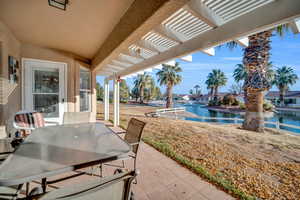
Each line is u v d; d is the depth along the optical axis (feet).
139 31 5.70
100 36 9.02
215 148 11.45
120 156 3.94
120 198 2.41
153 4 4.58
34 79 10.84
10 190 3.59
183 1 4.04
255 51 19.42
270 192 6.03
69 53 12.25
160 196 5.43
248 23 5.41
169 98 52.70
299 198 5.70
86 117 9.38
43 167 3.21
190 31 7.83
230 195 5.63
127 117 30.60
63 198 1.86
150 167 7.68
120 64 15.39
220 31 6.38
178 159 8.52
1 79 7.12
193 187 6.05
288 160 9.48
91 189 2.01
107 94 24.93
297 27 6.04
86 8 6.12
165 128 19.21
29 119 7.77
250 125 20.51
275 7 4.68
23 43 10.17
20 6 5.93
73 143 4.82
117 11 6.40
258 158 9.75
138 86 92.53
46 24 7.52
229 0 5.27
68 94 12.19
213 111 61.46
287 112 57.26
